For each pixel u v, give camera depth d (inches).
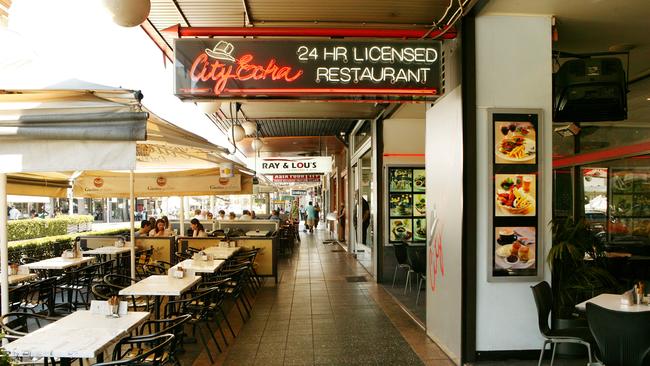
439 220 207.9
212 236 394.3
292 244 626.2
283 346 209.9
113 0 115.8
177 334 159.0
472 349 179.6
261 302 302.5
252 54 166.7
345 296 319.0
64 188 308.2
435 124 213.3
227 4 185.3
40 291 252.7
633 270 245.0
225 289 248.4
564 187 305.6
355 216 557.6
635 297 157.9
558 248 177.0
